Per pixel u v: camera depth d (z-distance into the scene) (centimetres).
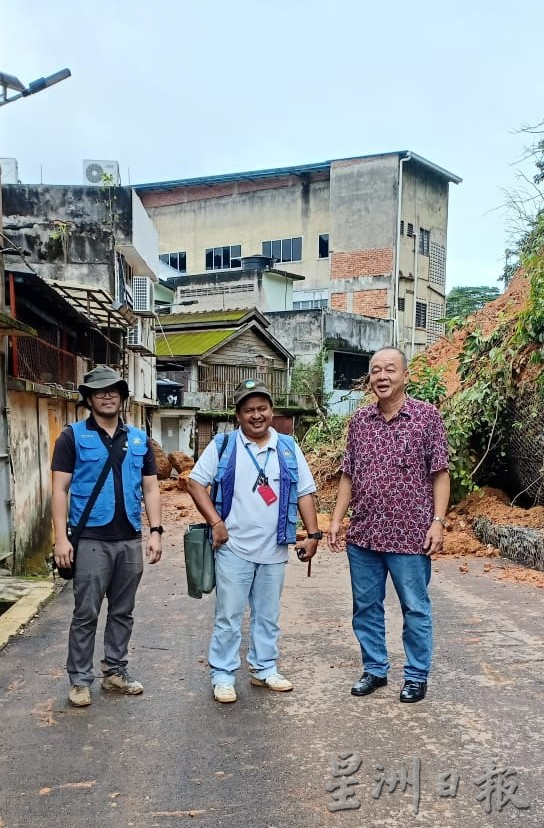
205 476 463
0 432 905
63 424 1292
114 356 2106
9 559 902
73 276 1978
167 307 3847
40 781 357
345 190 3666
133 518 459
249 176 3966
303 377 3291
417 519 445
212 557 466
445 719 422
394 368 446
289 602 712
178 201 4241
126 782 355
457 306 4206
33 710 444
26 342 1027
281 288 3734
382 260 3575
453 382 1322
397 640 579
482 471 1153
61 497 446
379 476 448
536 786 347
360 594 467
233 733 407
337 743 393
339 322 3344
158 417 2948
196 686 483
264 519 462
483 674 494
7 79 907
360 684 464
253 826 316
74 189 1983
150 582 830
